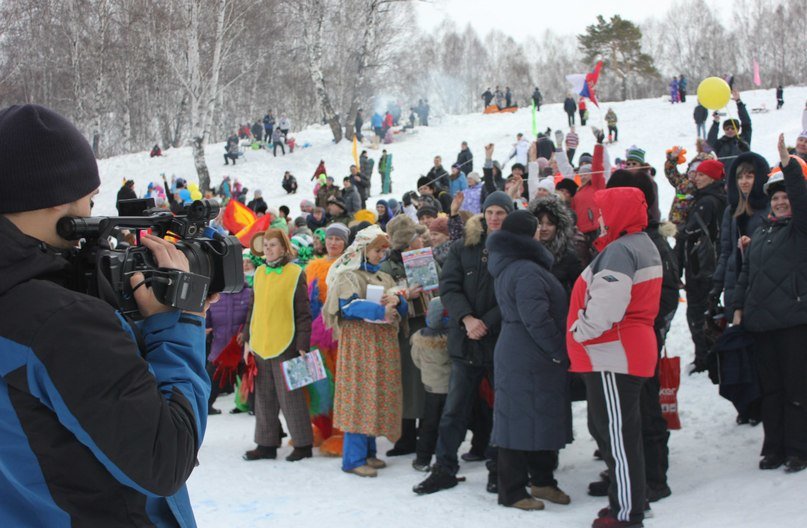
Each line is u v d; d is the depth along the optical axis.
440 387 5.18
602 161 6.43
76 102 35.38
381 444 6.32
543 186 7.51
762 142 20.11
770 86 77.81
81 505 1.36
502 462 4.44
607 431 3.87
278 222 9.73
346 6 39.56
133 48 35.59
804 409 4.32
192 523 1.56
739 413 4.99
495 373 4.48
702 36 88.38
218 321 7.28
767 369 4.51
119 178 30.66
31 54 35.34
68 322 1.32
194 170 30.44
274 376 5.83
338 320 5.48
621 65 58.44
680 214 7.09
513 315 4.39
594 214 6.35
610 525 3.81
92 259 1.50
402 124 39.28
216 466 5.62
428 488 4.77
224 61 30.97
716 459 4.84
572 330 3.96
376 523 4.23
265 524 4.32
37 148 1.42
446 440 4.86
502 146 29.19
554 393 4.34
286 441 6.50
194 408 1.49
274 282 5.80
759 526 3.52
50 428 1.34
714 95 6.41
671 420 4.95
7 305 1.33
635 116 30.33
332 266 5.70
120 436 1.31
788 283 4.35
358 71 34.41
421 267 5.55
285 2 33.03
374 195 24.06
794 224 4.36
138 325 1.56
